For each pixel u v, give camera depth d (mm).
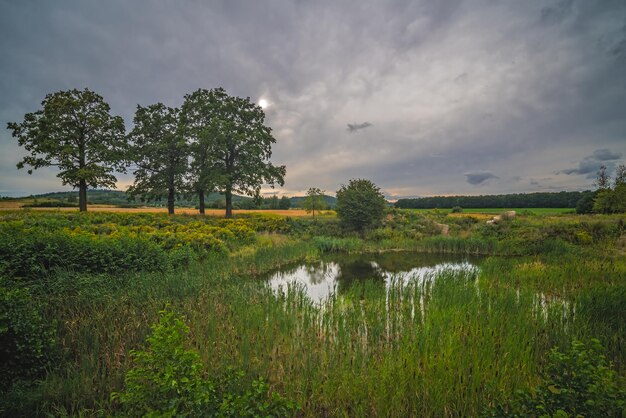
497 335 7422
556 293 11617
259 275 17484
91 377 6035
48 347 6172
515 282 13430
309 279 16672
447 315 8281
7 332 5461
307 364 6316
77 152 31203
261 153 38375
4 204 53469
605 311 8641
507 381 5734
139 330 7734
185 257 15797
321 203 45062
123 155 34719
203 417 3557
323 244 27531
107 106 34438
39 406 5305
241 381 5781
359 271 18891
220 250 19172
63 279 9742
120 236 16562
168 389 3674
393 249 27312
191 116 39000
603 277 12586
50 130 30953
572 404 3330
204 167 37250
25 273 9930
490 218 37938
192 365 3855
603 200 33938
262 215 42281
